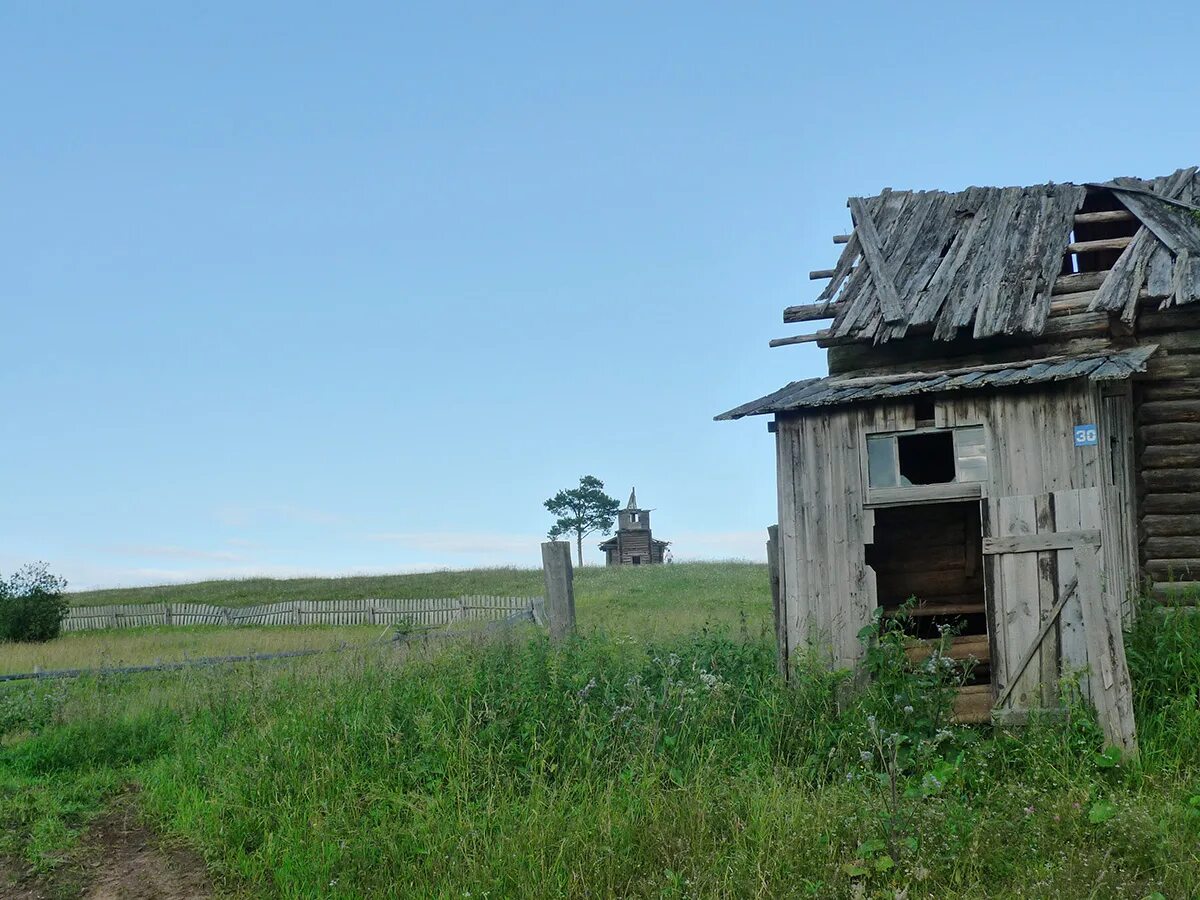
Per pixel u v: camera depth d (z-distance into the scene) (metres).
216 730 12.08
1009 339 12.70
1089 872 6.51
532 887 7.29
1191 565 12.15
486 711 9.79
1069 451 10.58
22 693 13.98
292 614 35.53
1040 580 9.45
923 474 15.16
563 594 13.31
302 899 7.66
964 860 6.95
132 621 37.59
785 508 11.54
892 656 10.25
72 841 9.13
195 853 8.80
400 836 8.37
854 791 8.36
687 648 12.29
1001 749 8.99
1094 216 14.08
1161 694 9.53
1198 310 12.41
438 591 42.12
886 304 13.14
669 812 8.17
